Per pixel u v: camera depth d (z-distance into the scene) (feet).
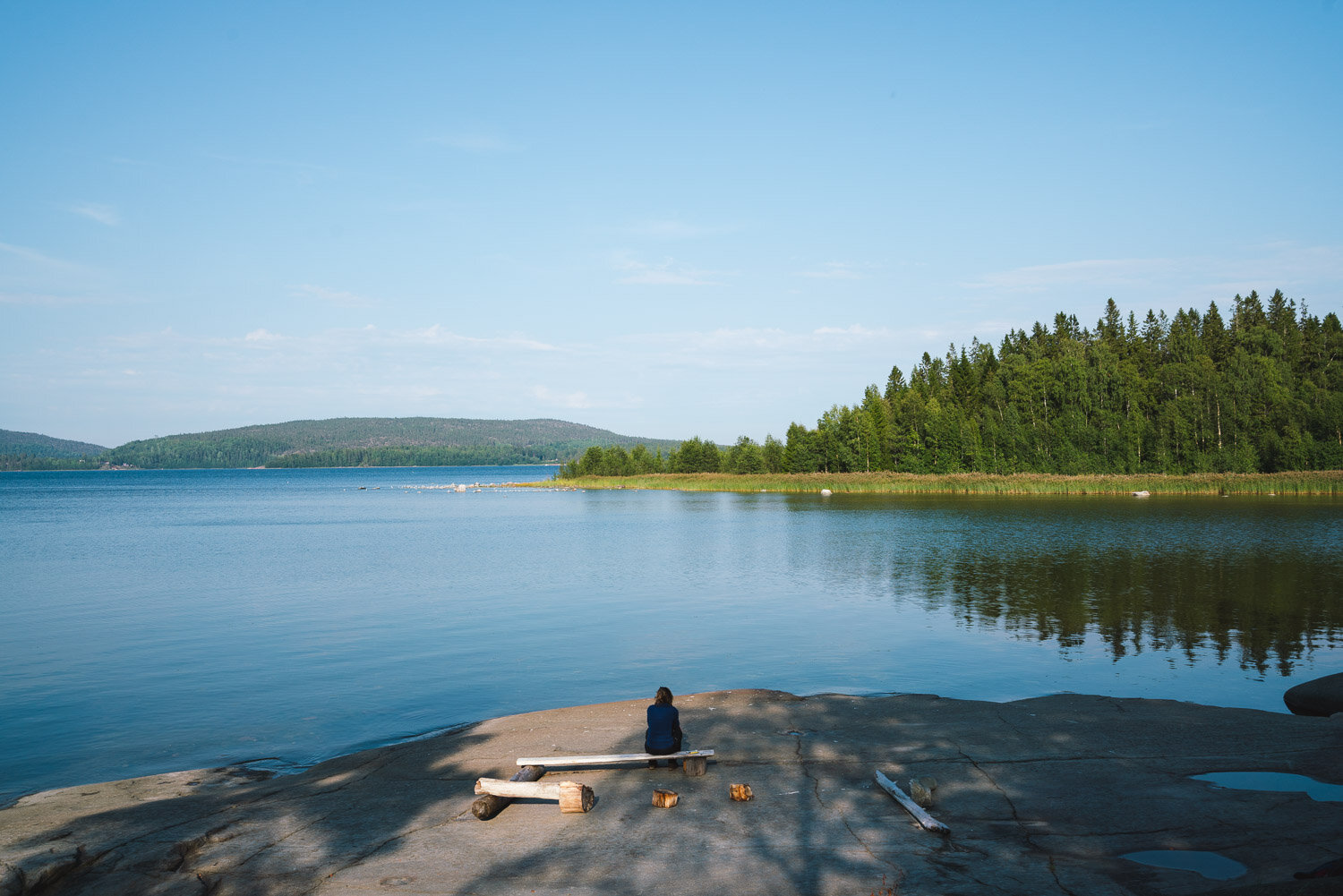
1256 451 338.95
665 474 549.95
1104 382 388.98
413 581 122.52
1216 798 32.17
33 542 190.80
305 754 47.88
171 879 27.58
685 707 51.34
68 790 39.93
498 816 32.94
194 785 40.98
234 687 63.21
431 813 33.60
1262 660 68.23
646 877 26.48
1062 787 34.19
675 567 134.62
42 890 27.12
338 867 28.09
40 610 99.45
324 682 64.80
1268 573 112.88
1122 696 56.85
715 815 32.19
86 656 74.02
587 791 33.01
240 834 31.68
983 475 357.82
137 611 97.86
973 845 28.45
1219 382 355.15
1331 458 317.83
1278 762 36.76
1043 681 62.59
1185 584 105.60
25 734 51.80
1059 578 112.37
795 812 32.24
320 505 384.47
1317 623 82.17
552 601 103.09
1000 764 37.52
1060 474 375.25
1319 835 28.02
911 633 81.00
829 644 76.79
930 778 32.71
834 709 49.75
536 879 26.61
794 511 262.88
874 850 28.17
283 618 93.04
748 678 64.90
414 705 58.23
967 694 59.57
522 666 69.77
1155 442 358.84
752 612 93.35
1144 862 26.50
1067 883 25.03
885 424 453.17
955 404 459.73
